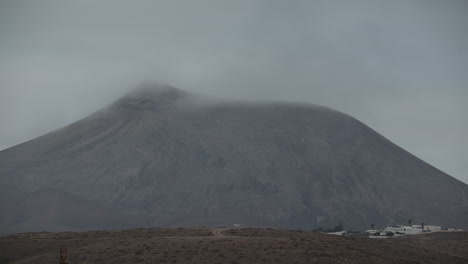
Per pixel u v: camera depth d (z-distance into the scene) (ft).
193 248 358.84
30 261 366.63
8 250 397.60
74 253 370.12
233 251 352.49
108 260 348.18
